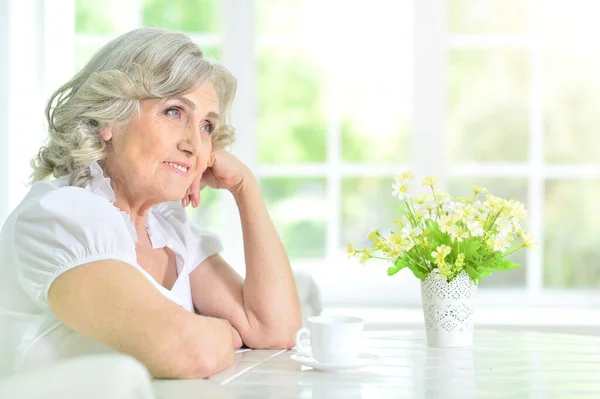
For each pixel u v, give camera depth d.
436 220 1.71
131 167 1.58
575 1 3.30
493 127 3.35
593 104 3.34
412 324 2.82
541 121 3.27
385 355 1.61
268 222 1.90
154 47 1.57
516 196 3.33
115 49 1.60
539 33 3.28
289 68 3.44
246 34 3.22
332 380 1.33
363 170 3.30
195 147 1.59
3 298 1.48
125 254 1.41
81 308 1.35
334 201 3.31
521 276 3.29
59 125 1.60
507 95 3.34
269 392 1.22
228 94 1.86
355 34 3.37
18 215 1.46
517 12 3.35
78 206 1.43
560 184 3.30
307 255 3.39
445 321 1.72
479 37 3.28
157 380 1.33
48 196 1.44
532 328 2.81
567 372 1.42
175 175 1.60
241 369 1.45
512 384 1.30
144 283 1.38
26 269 1.40
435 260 1.65
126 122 1.56
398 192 1.74
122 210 1.64
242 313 1.81
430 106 3.21
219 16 3.43
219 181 1.90
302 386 1.28
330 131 3.32
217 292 1.85
